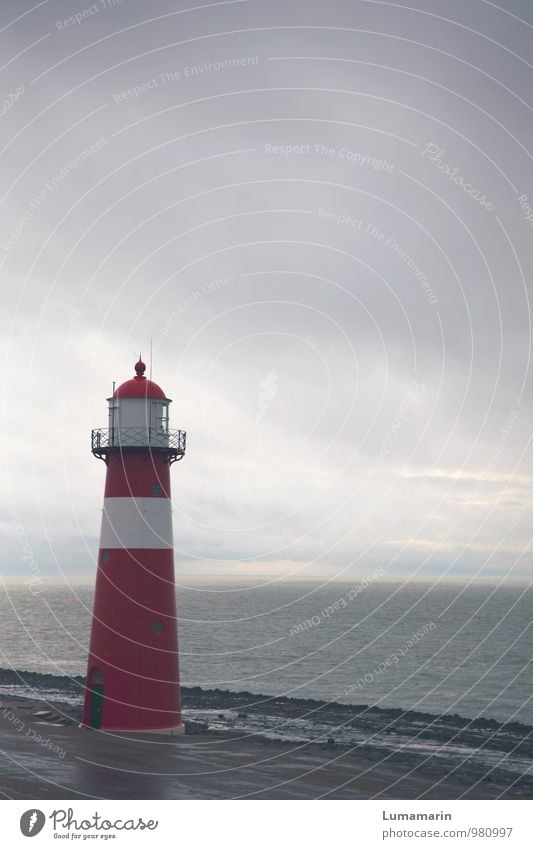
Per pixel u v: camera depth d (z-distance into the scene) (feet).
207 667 330.34
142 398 135.85
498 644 419.95
